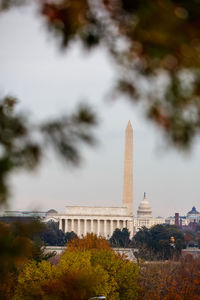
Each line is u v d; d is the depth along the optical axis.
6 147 15.75
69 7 14.20
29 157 15.63
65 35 14.59
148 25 13.93
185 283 140.25
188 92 15.00
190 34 13.82
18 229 15.49
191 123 15.24
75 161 15.84
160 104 15.33
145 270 180.62
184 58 14.27
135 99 15.45
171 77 14.97
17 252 15.02
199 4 13.92
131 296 146.00
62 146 15.88
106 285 126.50
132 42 14.46
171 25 13.75
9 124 16.16
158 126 15.20
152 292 146.25
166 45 14.07
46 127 15.99
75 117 16.03
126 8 14.30
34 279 105.69
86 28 14.71
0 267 15.27
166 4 13.97
